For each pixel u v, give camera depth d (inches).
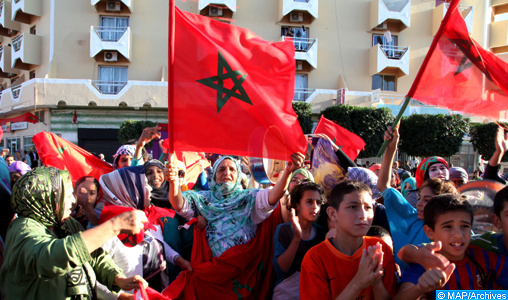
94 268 85.9
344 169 154.0
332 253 81.5
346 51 779.4
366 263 69.9
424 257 73.5
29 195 75.1
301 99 761.0
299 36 764.0
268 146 106.9
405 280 77.6
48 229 77.7
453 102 120.0
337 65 776.9
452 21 119.4
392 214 117.4
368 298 80.3
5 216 96.7
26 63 740.7
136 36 729.6
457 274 79.6
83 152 171.2
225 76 107.1
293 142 107.7
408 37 790.5
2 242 96.7
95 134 692.7
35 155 615.5
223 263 108.7
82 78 714.8
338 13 779.4
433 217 80.9
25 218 75.7
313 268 80.8
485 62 120.8
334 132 221.1
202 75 106.3
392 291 81.4
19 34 769.6
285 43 115.3
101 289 87.8
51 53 709.3
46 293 73.5
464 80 120.3
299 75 774.5
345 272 79.8
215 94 106.3
